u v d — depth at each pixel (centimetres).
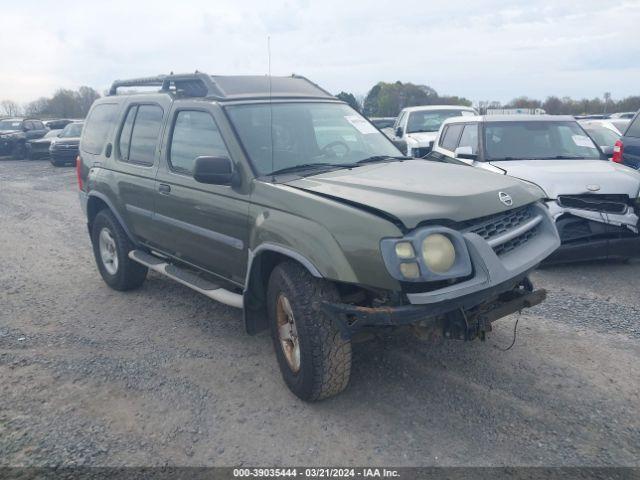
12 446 329
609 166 672
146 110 538
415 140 1284
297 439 330
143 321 521
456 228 328
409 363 417
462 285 315
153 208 506
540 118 783
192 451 321
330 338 341
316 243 334
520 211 378
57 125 3200
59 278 668
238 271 422
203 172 388
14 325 518
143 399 379
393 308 312
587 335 455
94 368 426
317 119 477
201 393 386
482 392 374
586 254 607
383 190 349
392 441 325
